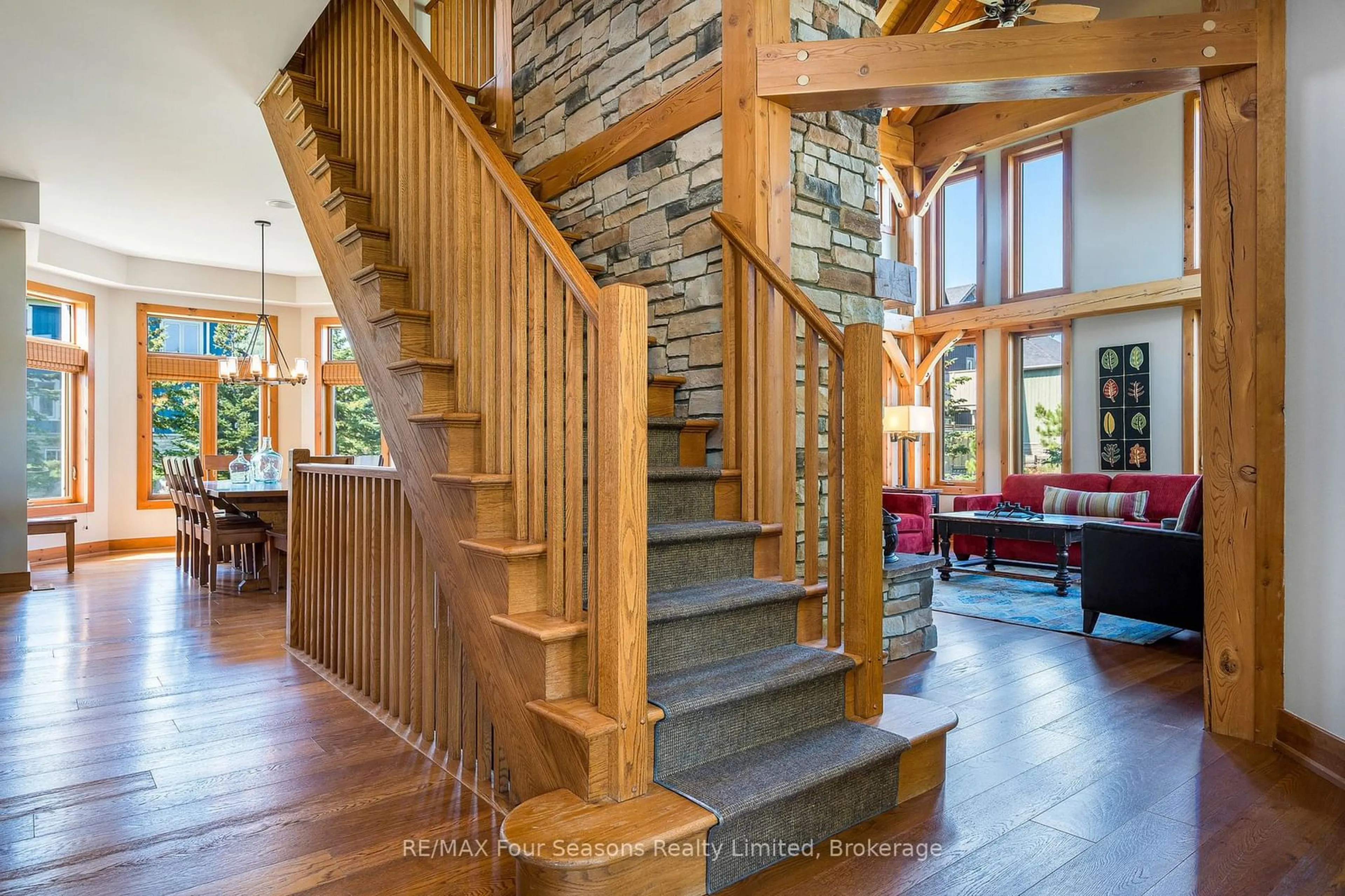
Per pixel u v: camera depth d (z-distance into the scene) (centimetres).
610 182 373
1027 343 921
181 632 448
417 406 264
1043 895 181
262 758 263
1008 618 480
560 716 190
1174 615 392
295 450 411
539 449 219
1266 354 270
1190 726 290
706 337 321
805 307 268
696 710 203
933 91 291
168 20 356
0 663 380
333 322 927
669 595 247
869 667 246
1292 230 264
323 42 385
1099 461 845
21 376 582
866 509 245
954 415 995
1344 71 245
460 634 242
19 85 419
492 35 484
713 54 315
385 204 318
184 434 869
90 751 269
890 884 186
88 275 761
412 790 240
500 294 229
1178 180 783
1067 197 869
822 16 336
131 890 183
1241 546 276
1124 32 272
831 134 346
